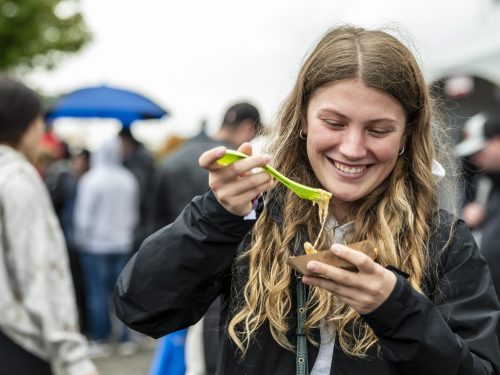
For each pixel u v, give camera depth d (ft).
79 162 25.66
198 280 4.71
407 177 5.36
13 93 8.30
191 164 16.39
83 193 21.15
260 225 5.29
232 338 4.95
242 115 16.22
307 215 5.26
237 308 5.12
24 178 7.89
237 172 4.33
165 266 4.66
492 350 4.69
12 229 7.69
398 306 4.21
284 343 4.93
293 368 4.92
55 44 53.36
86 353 8.04
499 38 19.94
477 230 12.22
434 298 4.96
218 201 4.51
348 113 4.77
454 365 4.32
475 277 4.95
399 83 4.80
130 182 21.54
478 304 4.85
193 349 8.48
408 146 5.36
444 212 5.24
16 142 8.32
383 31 5.21
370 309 4.22
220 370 5.13
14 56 51.34
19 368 7.66
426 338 4.25
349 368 4.82
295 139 5.40
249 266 5.20
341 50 4.89
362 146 4.80
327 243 5.26
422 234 5.08
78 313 22.71
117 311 4.95
